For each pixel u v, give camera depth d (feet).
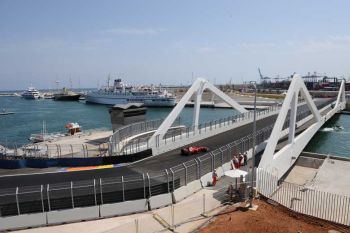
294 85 139.95
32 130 314.96
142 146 135.13
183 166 105.91
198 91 183.01
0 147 155.94
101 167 115.75
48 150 141.08
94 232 71.46
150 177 90.89
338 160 150.71
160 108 518.37
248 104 502.79
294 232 71.41
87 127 326.85
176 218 77.51
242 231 70.59
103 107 546.26
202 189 96.43
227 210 81.71
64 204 78.13
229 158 120.67
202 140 164.66
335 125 304.91
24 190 88.17
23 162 117.60
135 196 83.41
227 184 100.12
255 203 86.33
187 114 440.86
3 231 73.15
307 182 124.77
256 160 124.77
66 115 436.76
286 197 97.35
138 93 540.93
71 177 103.50
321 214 85.71
